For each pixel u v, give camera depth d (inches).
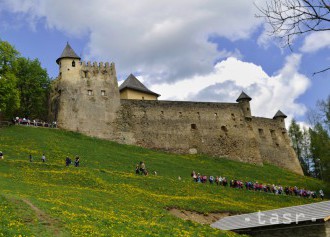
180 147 3644.2
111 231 1056.2
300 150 4889.3
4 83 2896.2
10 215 1048.2
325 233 1104.8
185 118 3789.4
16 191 1505.9
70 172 2059.5
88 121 3432.6
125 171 2431.1
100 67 3671.3
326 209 1181.1
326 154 3038.9
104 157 2696.9
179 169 2819.9
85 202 1466.5
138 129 3565.5
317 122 3334.2
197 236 1160.8
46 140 2815.0
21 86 3533.5
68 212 1198.3
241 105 4106.8
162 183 2188.7
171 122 3713.1
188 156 3501.5
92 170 2201.0
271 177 3265.3
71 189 1718.8
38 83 3609.7
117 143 3366.1
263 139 4229.8
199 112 3875.5
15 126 3065.9
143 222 1245.7
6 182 1683.1
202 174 2805.1
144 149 3405.5
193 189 2187.5
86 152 2731.3
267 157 4165.8
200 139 3759.8
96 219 1163.3
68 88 3489.2
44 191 1589.6
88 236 977.5
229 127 3937.0
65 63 3565.5
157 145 3567.9
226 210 1843.0
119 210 1425.9
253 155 3919.8
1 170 1946.4
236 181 2546.8
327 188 3038.9
